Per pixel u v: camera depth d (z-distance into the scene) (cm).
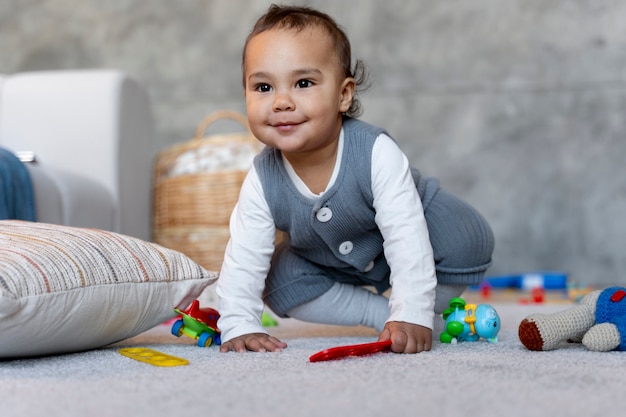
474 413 73
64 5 386
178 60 380
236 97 377
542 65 355
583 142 353
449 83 362
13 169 187
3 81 245
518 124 357
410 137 364
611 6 351
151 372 100
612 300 119
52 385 92
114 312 123
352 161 130
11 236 123
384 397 80
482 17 359
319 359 107
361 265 140
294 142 125
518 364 101
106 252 125
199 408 76
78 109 238
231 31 377
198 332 133
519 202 356
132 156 250
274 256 148
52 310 112
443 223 141
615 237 350
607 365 101
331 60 127
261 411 75
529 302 246
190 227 275
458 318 131
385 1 365
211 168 275
